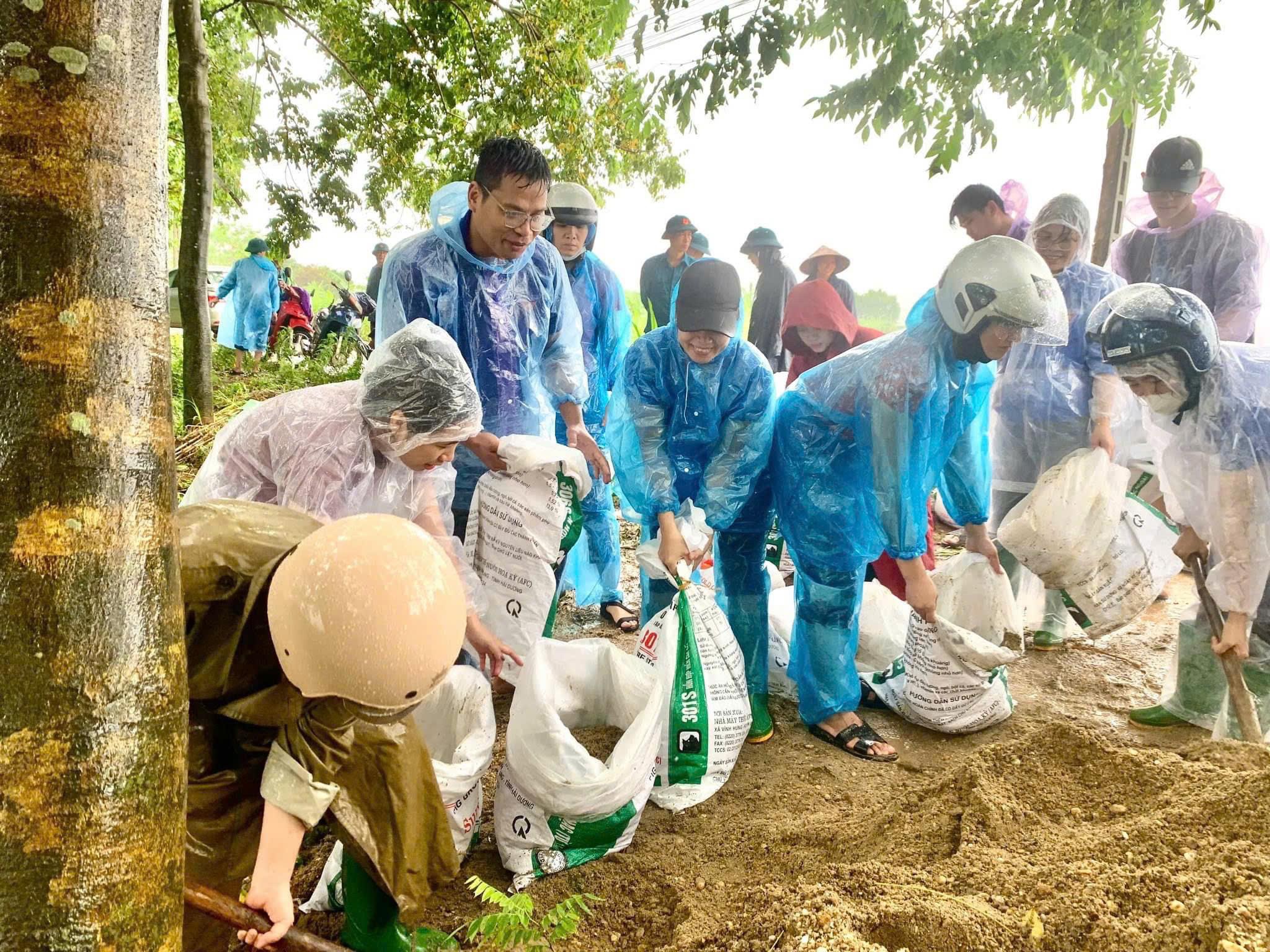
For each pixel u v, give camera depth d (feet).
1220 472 9.35
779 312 23.24
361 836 6.24
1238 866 6.12
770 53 10.82
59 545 3.02
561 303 11.89
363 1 30.45
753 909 7.37
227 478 8.26
